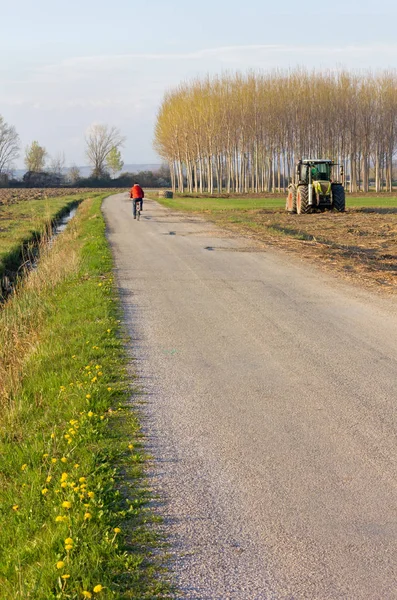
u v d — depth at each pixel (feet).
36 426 24.29
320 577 14.64
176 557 15.58
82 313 42.60
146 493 18.84
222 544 16.10
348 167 362.74
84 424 23.59
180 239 89.04
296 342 35.09
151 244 83.61
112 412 25.07
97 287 51.21
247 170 351.46
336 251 74.02
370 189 352.49
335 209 142.00
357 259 67.00
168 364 31.68
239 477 19.70
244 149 337.93
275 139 339.57
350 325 38.55
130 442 22.35
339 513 17.38
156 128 398.62
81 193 341.82
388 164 343.67
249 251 74.18
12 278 72.74
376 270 59.00
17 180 495.00
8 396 28.30
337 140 340.39
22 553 15.69
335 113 333.21
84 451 21.38
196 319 41.04
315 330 37.58
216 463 20.71
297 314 41.78
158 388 28.19
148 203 205.77
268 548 15.84
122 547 15.85
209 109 332.39
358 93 333.83
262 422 24.04
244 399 26.58
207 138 333.83
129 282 54.80
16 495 18.90
